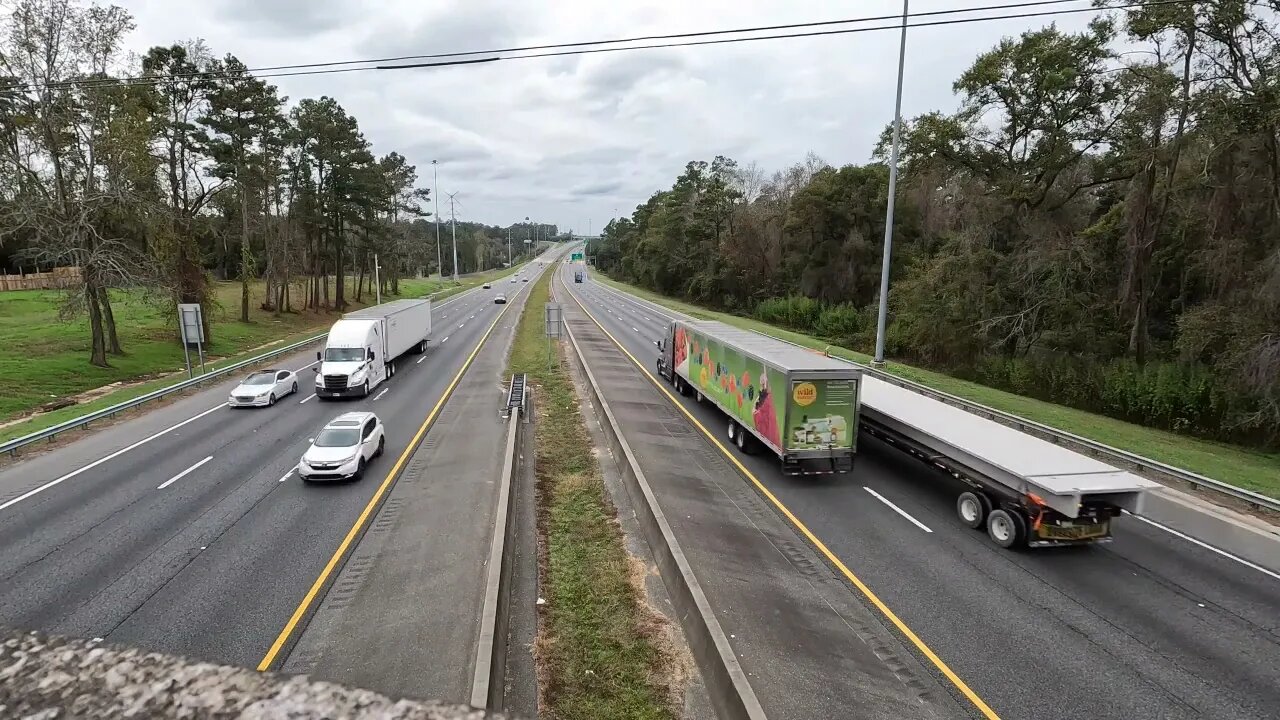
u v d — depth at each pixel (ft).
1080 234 113.80
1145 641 33.53
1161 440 73.82
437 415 83.41
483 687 27.04
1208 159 93.56
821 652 32.01
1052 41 108.27
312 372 114.93
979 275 124.67
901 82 90.48
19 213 98.53
